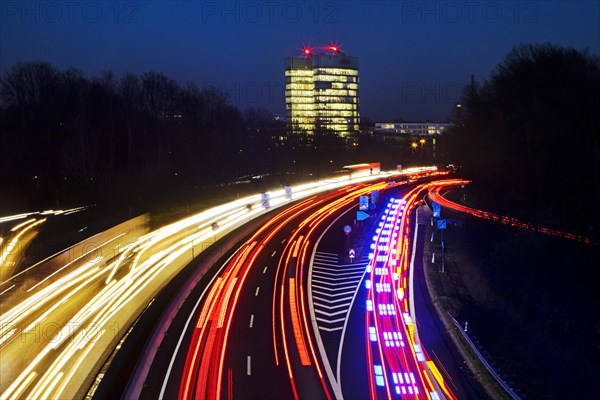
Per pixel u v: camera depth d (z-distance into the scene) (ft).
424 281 176.65
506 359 118.83
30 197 312.29
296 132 627.87
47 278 174.19
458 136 439.22
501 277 174.19
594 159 197.77
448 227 254.27
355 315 146.10
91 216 276.62
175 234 242.99
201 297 160.86
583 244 175.94
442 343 127.13
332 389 104.88
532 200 236.63
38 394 100.12
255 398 101.71
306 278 180.75
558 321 140.36
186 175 387.75
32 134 369.50
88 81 413.18
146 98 422.00
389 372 112.06
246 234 250.98
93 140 327.26
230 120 484.74
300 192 390.63
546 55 279.08
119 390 96.89
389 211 311.68
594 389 105.91
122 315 139.54
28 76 400.26
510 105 278.26
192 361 117.70
